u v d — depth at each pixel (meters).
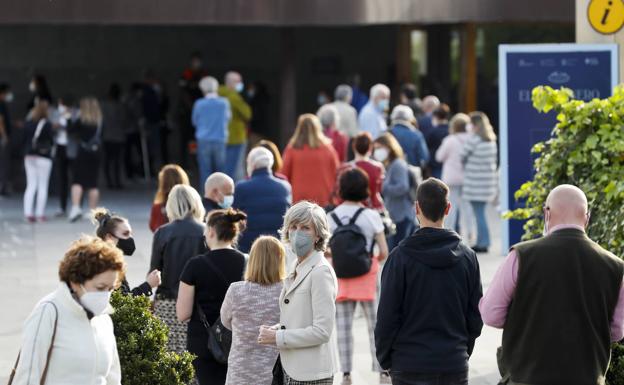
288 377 13.37
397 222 25.67
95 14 37.34
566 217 11.77
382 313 12.75
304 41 54.44
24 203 37.91
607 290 11.59
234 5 38.22
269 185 21.53
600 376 11.66
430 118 34.34
